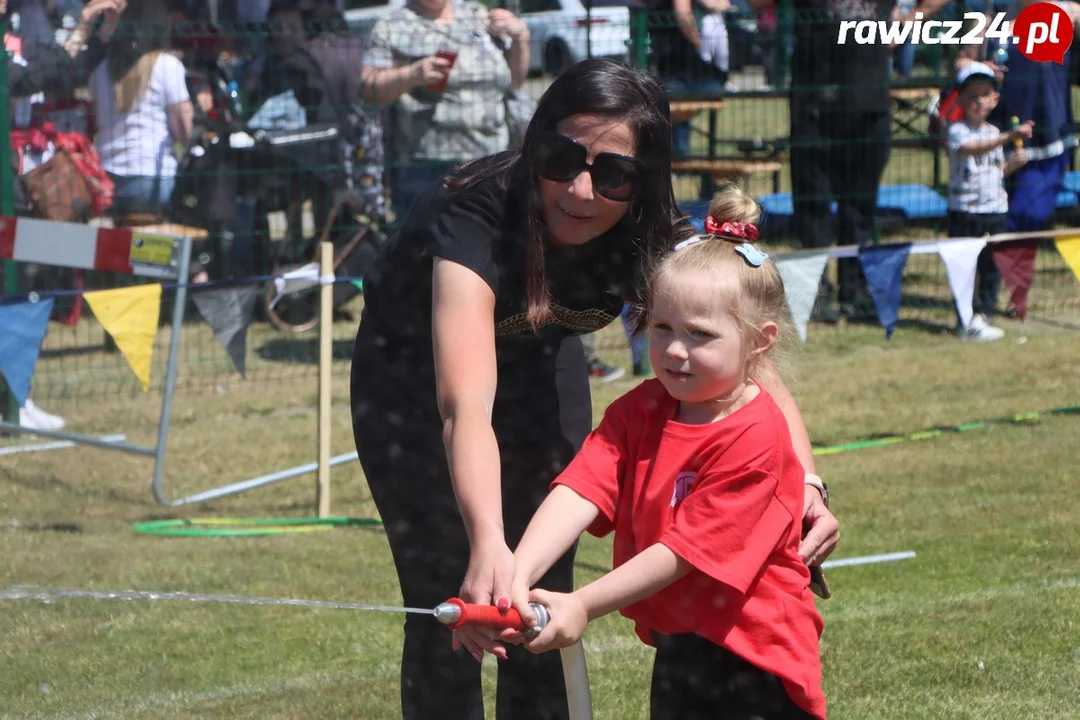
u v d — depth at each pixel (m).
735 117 15.51
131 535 6.83
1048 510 6.91
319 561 6.35
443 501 3.56
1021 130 11.77
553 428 3.71
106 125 11.09
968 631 5.20
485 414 2.92
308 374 10.74
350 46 10.85
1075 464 7.83
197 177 11.20
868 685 4.70
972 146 11.79
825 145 11.89
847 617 5.38
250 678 4.87
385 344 3.56
